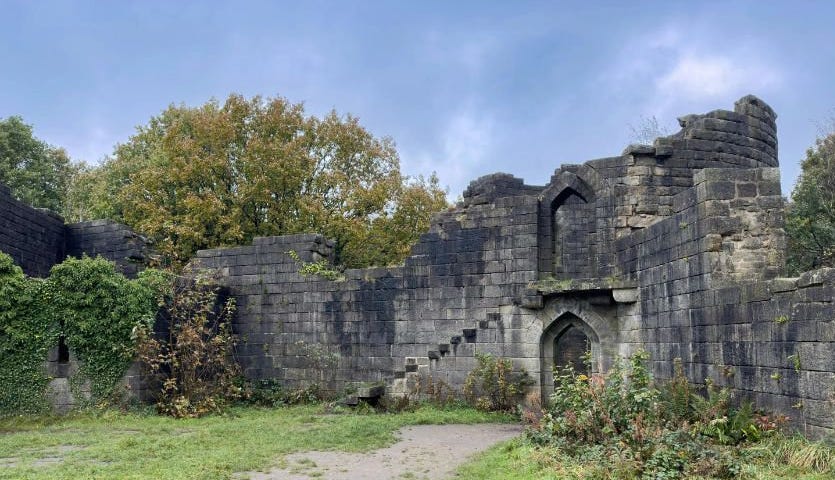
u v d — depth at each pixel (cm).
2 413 1964
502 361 2094
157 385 2134
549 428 1341
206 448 1429
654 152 2091
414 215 4256
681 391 1378
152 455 1334
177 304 2198
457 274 2219
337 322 2380
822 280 1131
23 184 4481
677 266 1670
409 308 2277
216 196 3800
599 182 2131
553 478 1041
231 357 2477
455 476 1158
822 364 1127
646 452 1089
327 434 1599
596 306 2025
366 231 3984
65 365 2048
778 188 1528
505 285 2147
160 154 4181
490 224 2192
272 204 3819
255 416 2066
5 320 1997
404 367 2261
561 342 3036
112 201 4134
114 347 2048
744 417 1238
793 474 1025
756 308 1324
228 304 2409
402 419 1891
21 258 2531
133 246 2634
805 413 1170
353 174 4244
